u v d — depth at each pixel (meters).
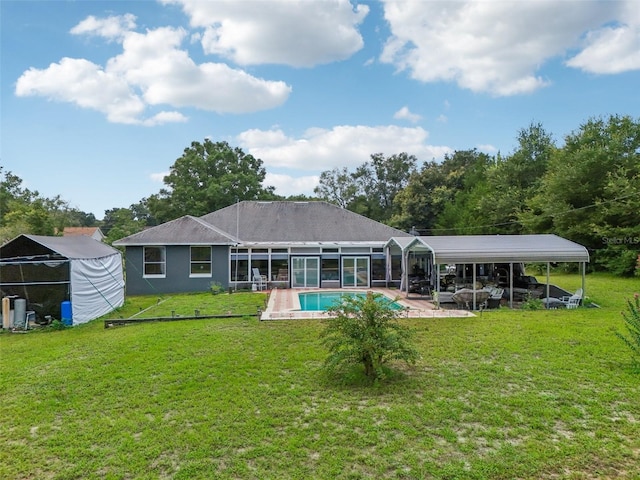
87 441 5.80
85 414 6.74
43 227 37.34
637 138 30.69
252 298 21.02
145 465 5.15
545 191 35.12
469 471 4.91
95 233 62.19
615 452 5.34
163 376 8.49
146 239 24.81
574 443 5.59
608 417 6.39
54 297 15.52
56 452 5.52
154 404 7.08
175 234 25.38
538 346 10.45
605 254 29.62
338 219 30.30
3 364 9.86
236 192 43.66
